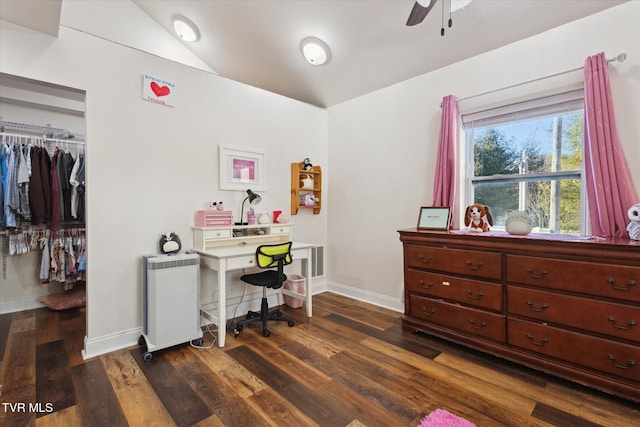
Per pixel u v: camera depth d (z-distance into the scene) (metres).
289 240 3.43
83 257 3.43
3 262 3.21
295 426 1.55
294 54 3.22
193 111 2.81
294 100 3.66
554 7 2.15
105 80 2.32
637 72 1.98
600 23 2.10
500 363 2.18
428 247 2.59
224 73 3.91
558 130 2.39
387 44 2.84
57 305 3.23
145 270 2.43
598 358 1.79
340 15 2.64
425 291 2.62
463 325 2.39
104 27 3.06
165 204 2.65
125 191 2.43
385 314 3.19
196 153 2.83
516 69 2.48
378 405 1.71
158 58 2.59
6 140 3.21
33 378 1.96
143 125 2.51
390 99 3.38
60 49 2.13
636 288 1.67
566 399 1.76
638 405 1.70
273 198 3.46
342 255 3.92
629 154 2.01
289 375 2.02
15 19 1.92
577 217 2.31
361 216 3.69
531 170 2.54
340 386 1.90
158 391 1.83
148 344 2.28
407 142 3.22
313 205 3.80
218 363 2.17
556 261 1.93
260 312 3.07
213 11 2.96
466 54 2.72
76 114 3.66
